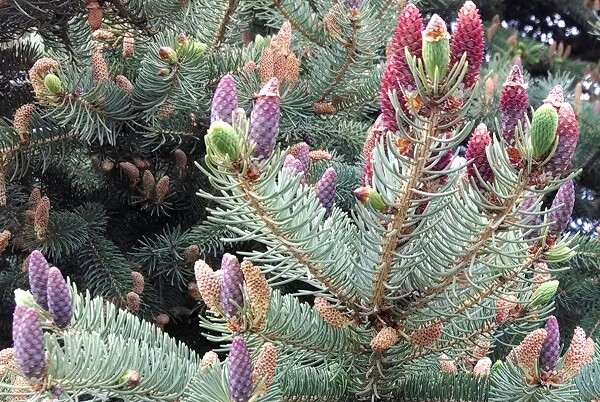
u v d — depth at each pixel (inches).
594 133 76.9
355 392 30.3
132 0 48.3
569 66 95.7
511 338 37.9
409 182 26.2
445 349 30.2
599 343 35.0
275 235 27.2
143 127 46.5
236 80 45.5
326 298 29.0
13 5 44.6
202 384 27.8
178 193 55.4
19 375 28.5
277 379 29.6
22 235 47.4
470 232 26.9
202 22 51.1
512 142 26.6
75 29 49.1
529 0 112.2
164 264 50.9
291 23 52.6
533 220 28.2
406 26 25.9
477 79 25.5
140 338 30.9
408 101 25.7
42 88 40.8
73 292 30.3
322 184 29.7
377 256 28.0
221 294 28.2
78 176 56.7
